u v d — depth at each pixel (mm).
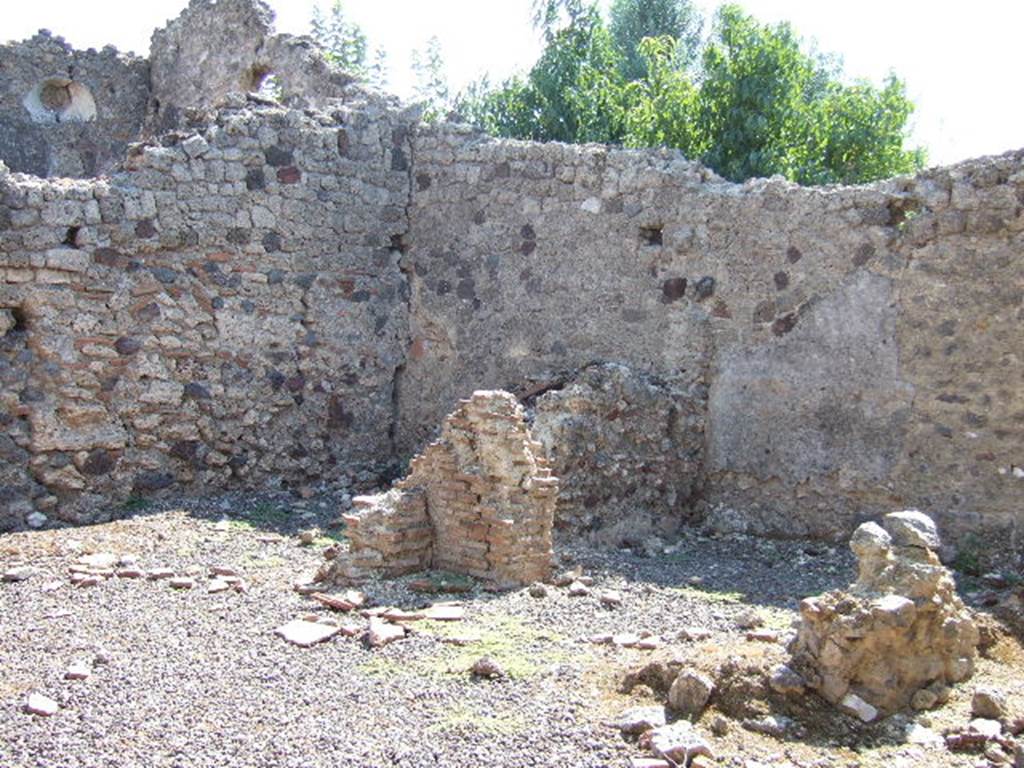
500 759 4703
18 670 5730
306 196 11188
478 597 7238
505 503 7535
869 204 9523
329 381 11398
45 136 15938
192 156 10484
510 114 18422
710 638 6406
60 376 9695
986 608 7527
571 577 7707
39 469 9578
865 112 17859
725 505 10250
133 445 10117
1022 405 8812
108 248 9961
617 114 17703
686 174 10484
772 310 10000
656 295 10594
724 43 17047
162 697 5363
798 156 17172
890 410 9406
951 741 5012
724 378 10250
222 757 4695
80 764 4613
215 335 10617
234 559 8203
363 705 5305
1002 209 8906
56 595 7164
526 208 11266
